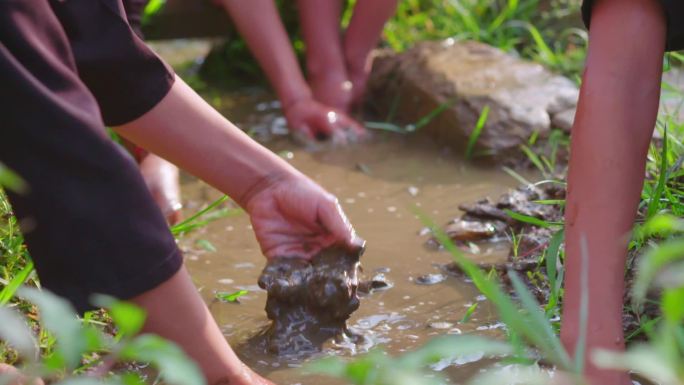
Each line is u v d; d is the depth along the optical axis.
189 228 2.18
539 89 3.03
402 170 2.86
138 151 2.48
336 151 3.00
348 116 3.16
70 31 1.58
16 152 1.36
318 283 1.83
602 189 1.47
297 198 1.83
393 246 2.32
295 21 3.68
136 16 1.83
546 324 1.21
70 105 1.37
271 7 3.12
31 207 1.37
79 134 1.36
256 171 1.81
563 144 2.85
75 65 1.55
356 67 3.25
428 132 3.10
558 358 1.34
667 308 0.88
